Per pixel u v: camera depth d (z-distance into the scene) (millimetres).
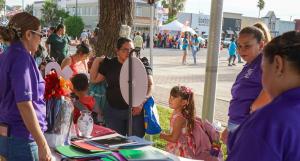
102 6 7926
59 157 2932
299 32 1583
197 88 13234
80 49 6367
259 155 1474
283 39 1565
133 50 3865
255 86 3326
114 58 4891
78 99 3914
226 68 22109
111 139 3277
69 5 85000
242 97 3412
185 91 4188
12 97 2711
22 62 2648
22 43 2730
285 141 1468
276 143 1469
